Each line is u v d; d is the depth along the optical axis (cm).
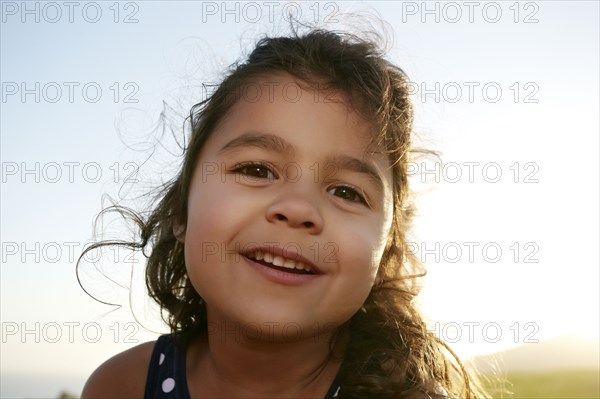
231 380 50
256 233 45
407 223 60
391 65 57
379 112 51
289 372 49
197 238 47
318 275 46
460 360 57
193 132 54
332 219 46
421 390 51
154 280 60
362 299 47
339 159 47
